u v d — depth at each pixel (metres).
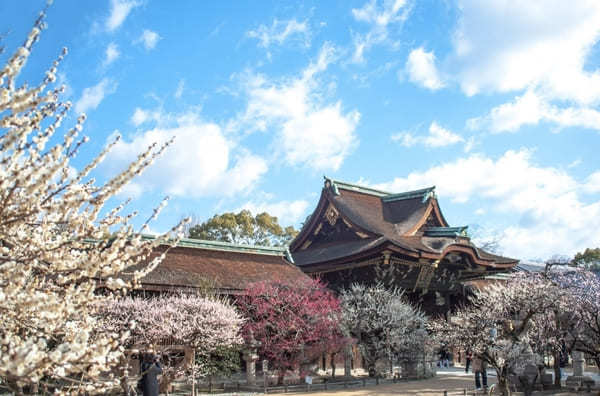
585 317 28.42
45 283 8.52
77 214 8.12
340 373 37.22
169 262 32.19
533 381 26.78
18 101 6.79
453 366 46.34
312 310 30.02
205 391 27.16
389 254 40.50
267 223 70.88
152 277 29.06
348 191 51.50
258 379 30.39
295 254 50.88
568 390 28.88
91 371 7.45
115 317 22.67
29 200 7.35
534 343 27.53
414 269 43.19
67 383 12.61
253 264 37.00
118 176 7.78
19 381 6.61
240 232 68.50
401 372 35.41
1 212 7.10
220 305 26.47
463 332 23.92
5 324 8.09
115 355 7.90
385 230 46.84
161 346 24.47
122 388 18.06
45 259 8.09
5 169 7.48
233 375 30.08
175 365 27.28
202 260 34.53
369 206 51.31
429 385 30.75
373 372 34.25
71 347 6.68
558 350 29.95
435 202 51.00
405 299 44.16
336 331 31.64
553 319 28.11
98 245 8.38
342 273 44.94
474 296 49.19
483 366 27.61
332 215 48.81
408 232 47.59
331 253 45.72
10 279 7.45
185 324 24.47
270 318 29.36
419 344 35.09
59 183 8.09
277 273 36.66
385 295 35.22
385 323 33.72
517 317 29.08
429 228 49.41
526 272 31.00
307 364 30.80
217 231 67.44
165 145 8.05
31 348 6.39
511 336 24.08
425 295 47.38
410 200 52.12
